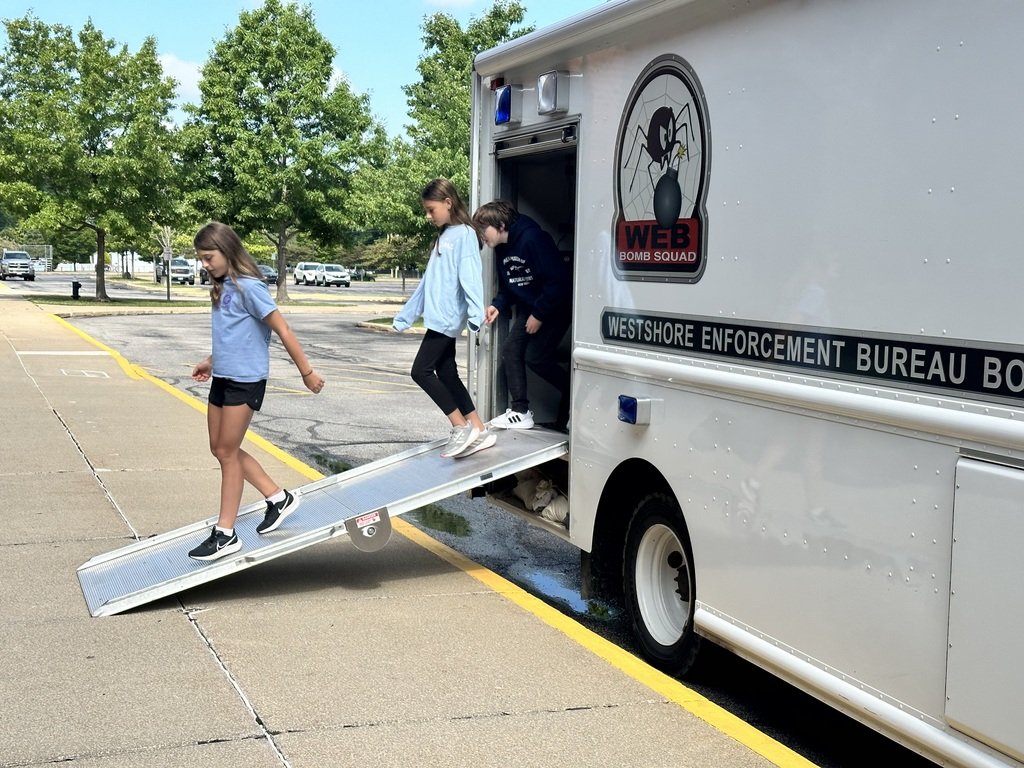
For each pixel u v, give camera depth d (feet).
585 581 18.06
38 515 23.02
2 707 13.10
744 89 13.20
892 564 11.02
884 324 11.06
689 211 14.37
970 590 10.02
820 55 11.92
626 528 17.07
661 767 11.93
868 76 11.26
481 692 13.92
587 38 16.78
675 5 14.47
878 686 11.25
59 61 124.36
